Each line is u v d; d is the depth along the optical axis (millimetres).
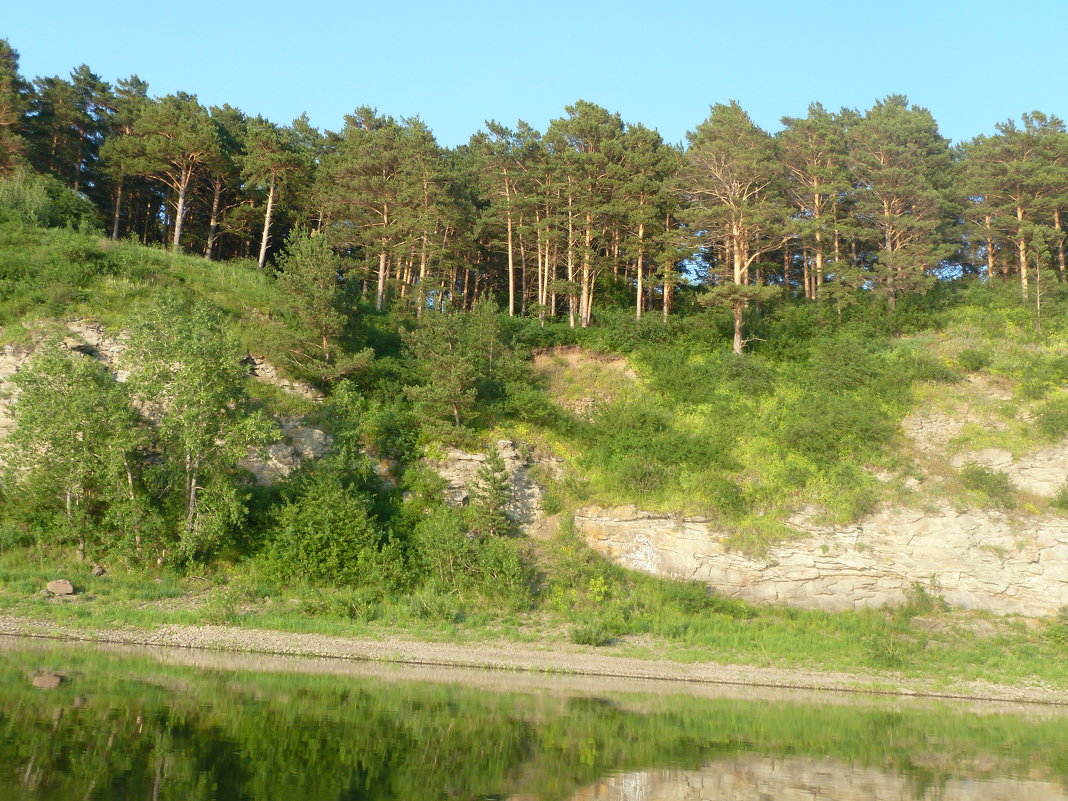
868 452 37406
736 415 40938
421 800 11867
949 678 28125
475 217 54938
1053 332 45656
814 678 27266
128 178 57625
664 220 51688
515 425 40219
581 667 26281
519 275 63500
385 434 37844
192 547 30344
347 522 32156
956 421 39438
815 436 38094
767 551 34375
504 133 52844
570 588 32969
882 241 52969
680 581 34125
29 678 18281
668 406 42531
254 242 63781
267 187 54219
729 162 46500
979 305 50094
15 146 51125
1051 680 28484
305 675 21656
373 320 46844
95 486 31875
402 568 31875
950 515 34844
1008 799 14148
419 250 48938
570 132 51344
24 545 30844
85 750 12883
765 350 46719
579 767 14531
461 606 31234
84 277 40031
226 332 34156
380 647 26594
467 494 36594
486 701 19969
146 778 11758
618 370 45688
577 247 50500
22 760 12078
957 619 32656
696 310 53938
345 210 50281
